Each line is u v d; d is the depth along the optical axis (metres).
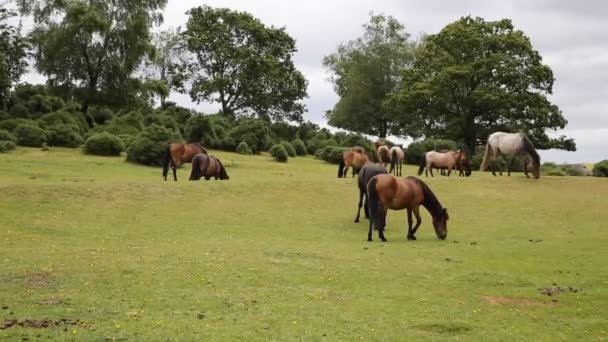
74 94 53.91
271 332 8.12
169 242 15.34
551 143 54.75
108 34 53.56
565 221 21.03
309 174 36.56
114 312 8.68
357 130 72.69
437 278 11.98
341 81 74.31
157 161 36.25
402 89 59.41
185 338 7.66
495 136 31.20
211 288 10.45
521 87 53.62
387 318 9.07
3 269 11.16
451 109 58.16
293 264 12.76
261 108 73.44
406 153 49.88
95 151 40.00
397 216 21.27
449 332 8.55
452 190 25.52
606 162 40.56
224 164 39.38
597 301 10.48
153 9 56.19
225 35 70.88
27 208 18.27
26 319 8.10
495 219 21.12
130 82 54.78
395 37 71.19
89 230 16.44
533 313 9.75
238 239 16.27
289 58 74.19
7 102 53.22
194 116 53.19
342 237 17.39
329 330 8.34
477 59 54.88
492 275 12.27
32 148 40.84
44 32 53.50
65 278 10.64
